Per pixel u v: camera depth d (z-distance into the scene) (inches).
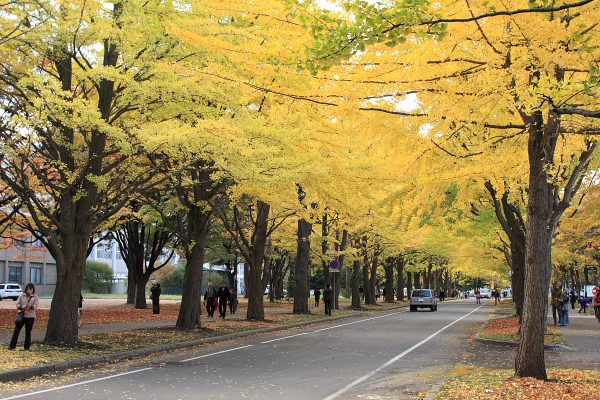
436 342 748.0
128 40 565.9
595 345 685.3
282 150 594.9
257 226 1120.8
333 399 358.9
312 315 1328.7
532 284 395.9
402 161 379.2
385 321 1250.0
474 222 890.7
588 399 308.5
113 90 649.6
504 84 300.0
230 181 823.7
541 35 277.4
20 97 595.8
